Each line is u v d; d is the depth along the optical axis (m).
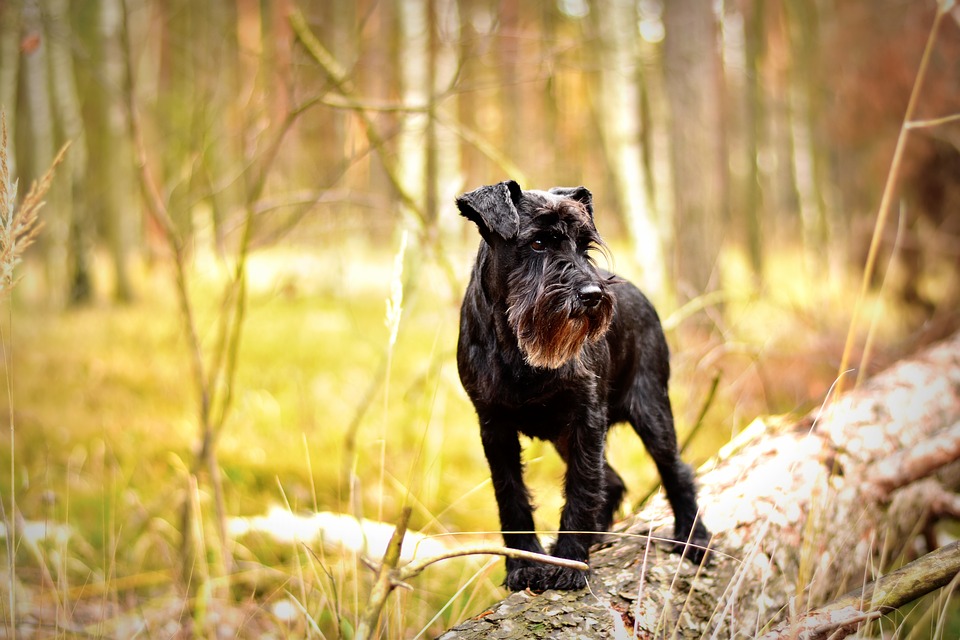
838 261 12.71
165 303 14.06
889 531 3.78
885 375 4.47
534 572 3.14
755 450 3.99
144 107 10.31
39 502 5.07
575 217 3.45
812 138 18.88
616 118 9.36
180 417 7.16
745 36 20.53
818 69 17.19
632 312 3.81
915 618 3.75
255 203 4.88
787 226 21.97
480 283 3.43
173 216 5.93
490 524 5.19
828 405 4.21
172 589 4.30
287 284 8.04
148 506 5.22
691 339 7.16
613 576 3.15
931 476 4.14
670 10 10.41
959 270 8.00
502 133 22.19
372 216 8.48
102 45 13.77
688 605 3.07
